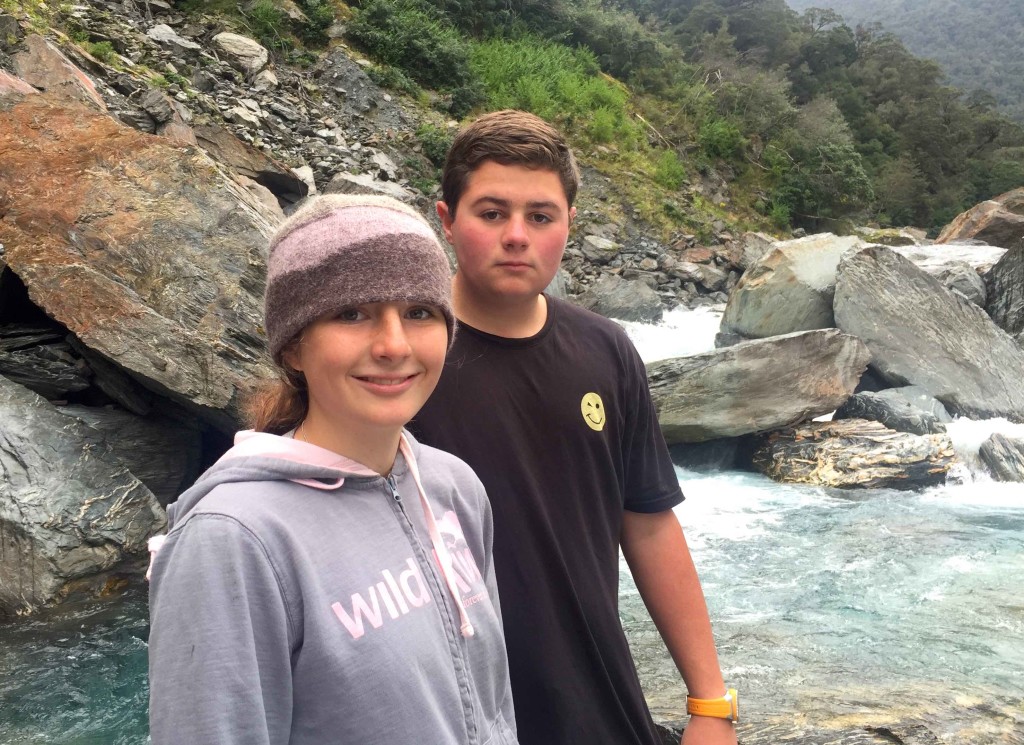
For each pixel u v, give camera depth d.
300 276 1.17
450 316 1.27
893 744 3.29
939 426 9.46
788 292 12.37
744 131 28.98
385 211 1.23
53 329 6.64
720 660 4.29
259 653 1.03
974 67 145.25
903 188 39.78
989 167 51.03
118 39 15.42
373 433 1.23
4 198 6.65
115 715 3.88
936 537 6.70
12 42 11.80
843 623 4.88
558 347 1.86
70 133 7.12
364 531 1.19
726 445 9.61
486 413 1.75
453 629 1.24
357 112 19.83
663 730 3.47
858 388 11.20
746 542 6.65
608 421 1.90
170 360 6.28
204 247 6.69
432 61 22.52
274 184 14.44
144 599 5.27
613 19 30.42
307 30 21.16
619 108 26.17
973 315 11.23
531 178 1.75
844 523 7.17
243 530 1.05
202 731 0.96
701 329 15.99
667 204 23.12
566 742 1.69
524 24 27.86
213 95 16.48
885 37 56.41
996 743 3.30
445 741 1.13
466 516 1.43
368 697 1.08
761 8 50.69
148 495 5.74
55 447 5.53
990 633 4.68
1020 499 8.04
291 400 1.33
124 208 6.70
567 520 1.80
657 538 2.10
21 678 4.21
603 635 1.81
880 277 11.10
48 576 5.09
